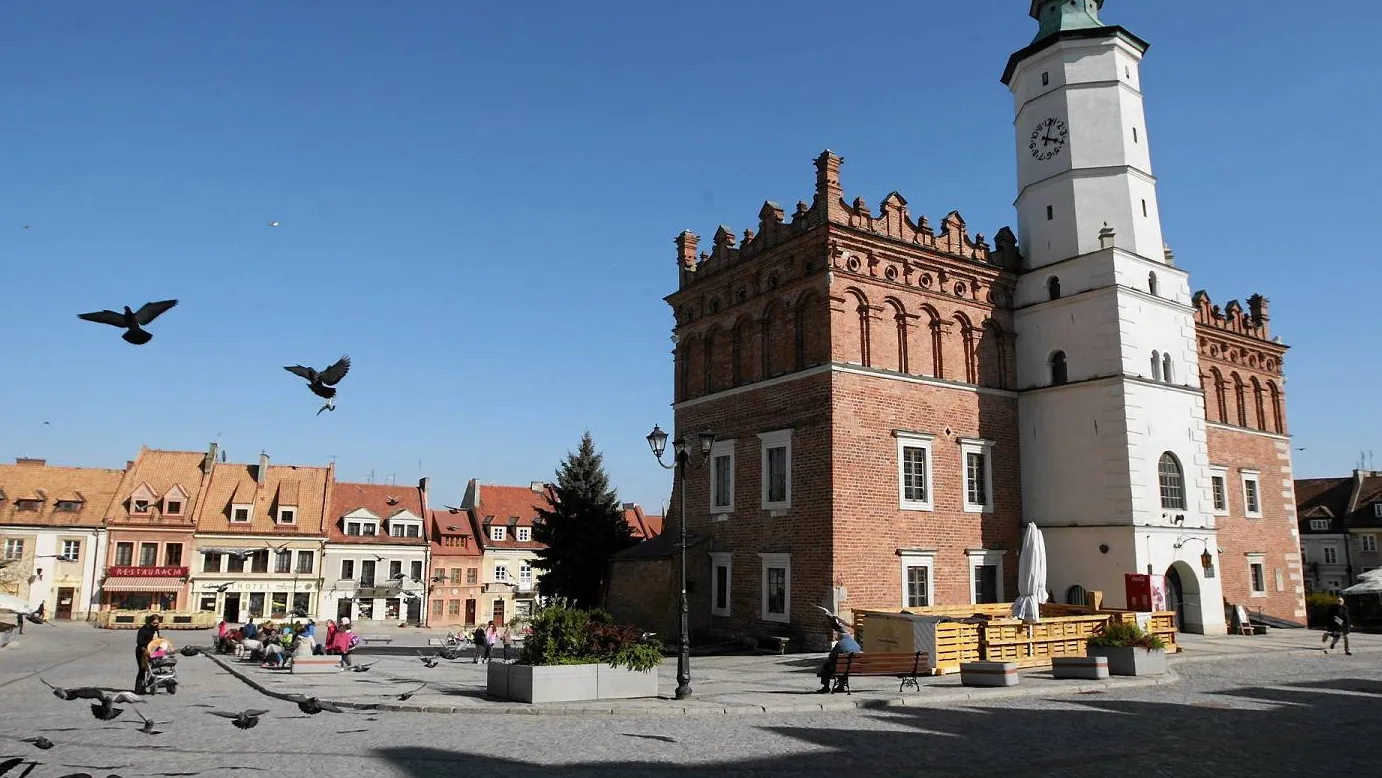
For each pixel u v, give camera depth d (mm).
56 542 71250
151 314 11758
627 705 19234
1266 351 49656
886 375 33969
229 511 77125
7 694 24844
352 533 81375
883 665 21531
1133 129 38562
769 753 14484
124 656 40125
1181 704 19766
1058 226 38188
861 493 32500
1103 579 34031
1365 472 81875
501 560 86688
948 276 36906
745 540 35719
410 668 31219
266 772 13141
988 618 28812
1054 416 36594
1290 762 13914
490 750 14812
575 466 51312
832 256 33562
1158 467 35000
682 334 41812
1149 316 36219
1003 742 15438
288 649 33312
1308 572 80438
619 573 40250
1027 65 40562
